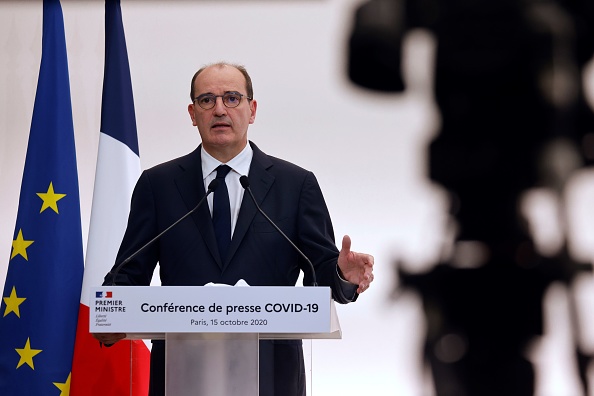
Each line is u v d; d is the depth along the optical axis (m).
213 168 8.12
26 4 12.98
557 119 2.09
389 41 2.09
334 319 6.13
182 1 12.57
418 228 10.98
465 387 1.95
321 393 11.45
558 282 2.00
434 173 2.09
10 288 10.41
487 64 2.12
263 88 11.93
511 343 1.97
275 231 7.77
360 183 11.29
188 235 7.81
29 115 12.80
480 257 2.02
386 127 11.38
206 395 5.44
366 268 6.93
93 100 12.73
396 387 11.34
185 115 12.48
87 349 10.20
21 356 10.22
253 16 12.22
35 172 10.70
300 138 11.69
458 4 2.14
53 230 10.52
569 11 2.19
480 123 2.09
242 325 5.51
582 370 1.97
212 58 12.41
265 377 6.96
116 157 10.69
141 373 10.34
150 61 12.55
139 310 5.55
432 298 2.01
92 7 12.91
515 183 2.06
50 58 11.02
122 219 10.54
